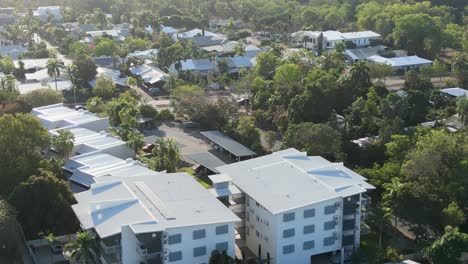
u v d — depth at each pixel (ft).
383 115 654.12
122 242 393.50
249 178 463.01
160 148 577.84
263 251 437.99
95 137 620.08
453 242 411.75
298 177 460.55
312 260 441.68
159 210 411.13
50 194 452.35
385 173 511.81
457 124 641.40
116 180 458.91
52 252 443.32
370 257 427.33
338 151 563.48
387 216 455.22
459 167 492.95
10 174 489.26
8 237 428.97
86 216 415.64
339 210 435.12
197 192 442.91
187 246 398.01
